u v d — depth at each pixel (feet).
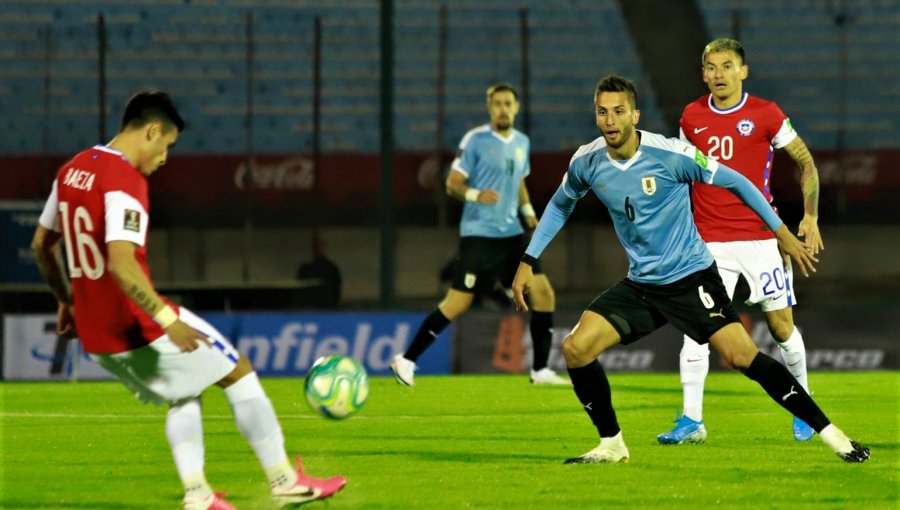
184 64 227.20
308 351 136.98
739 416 88.69
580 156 60.29
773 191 197.36
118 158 45.70
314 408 54.13
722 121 73.00
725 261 73.15
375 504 51.31
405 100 224.33
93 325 46.44
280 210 196.44
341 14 239.71
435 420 87.25
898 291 184.34
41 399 108.78
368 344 137.28
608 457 62.85
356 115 222.48
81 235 45.65
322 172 196.75
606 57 232.32
